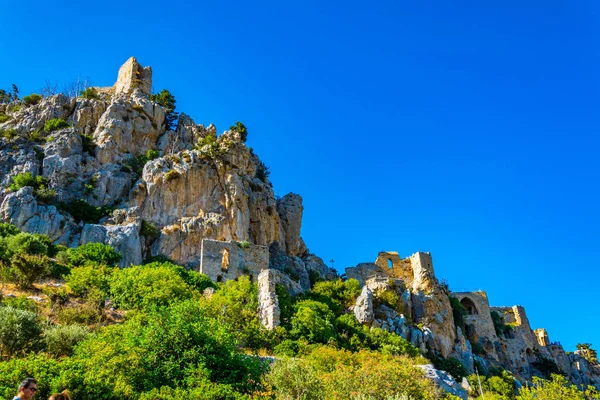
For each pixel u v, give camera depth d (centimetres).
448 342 7275
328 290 7238
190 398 2402
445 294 7975
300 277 8425
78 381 2247
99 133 8775
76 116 9150
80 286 4522
